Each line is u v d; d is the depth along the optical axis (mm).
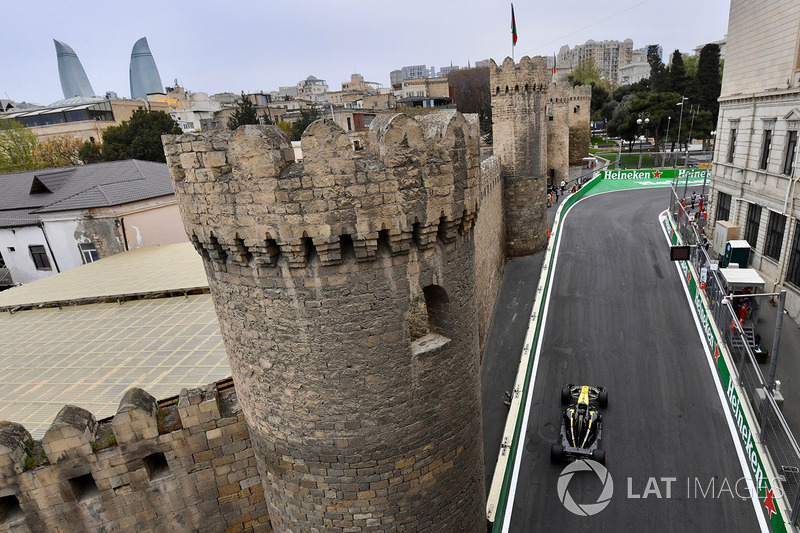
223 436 11586
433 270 8898
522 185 38594
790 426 18219
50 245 33969
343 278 8086
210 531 12320
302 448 9406
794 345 24047
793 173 27531
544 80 37031
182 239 36719
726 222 36188
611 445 19000
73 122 82438
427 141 8047
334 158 7355
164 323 17938
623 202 51312
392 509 9914
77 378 14711
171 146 8156
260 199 7512
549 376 23688
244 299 8656
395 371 8922
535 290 33969
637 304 29047
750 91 33250
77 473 11055
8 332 18953
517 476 18016
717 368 22688
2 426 10992
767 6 30609
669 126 74250
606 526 15750
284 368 8820
